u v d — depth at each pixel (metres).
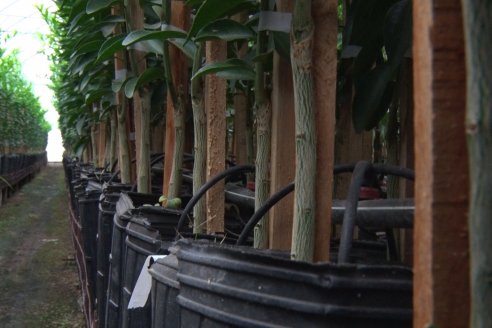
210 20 1.15
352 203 0.80
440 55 0.46
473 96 0.41
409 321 0.67
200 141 1.55
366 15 1.24
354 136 1.51
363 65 1.26
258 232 1.20
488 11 0.41
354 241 1.28
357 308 0.67
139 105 2.38
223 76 1.26
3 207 8.40
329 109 0.85
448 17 0.46
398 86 1.31
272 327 0.71
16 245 5.56
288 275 0.70
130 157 2.79
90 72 2.85
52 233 6.31
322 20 0.84
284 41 1.08
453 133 0.46
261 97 1.19
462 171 0.46
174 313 1.04
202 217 1.52
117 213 1.78
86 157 7.80
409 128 1.19
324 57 0.84
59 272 4.43
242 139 2.42
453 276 0.47
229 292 0.76
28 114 11.33
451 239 0.47
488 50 0.41
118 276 1.68
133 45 1.83
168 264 1.11
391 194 1.27
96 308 2.59
